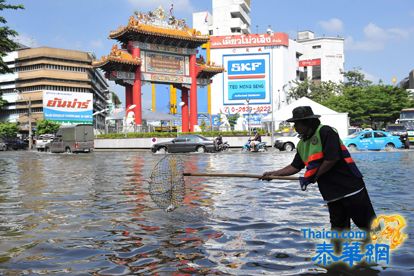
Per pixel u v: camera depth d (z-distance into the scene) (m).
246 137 41.34
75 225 5.86
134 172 14.59
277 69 77.06
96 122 105.19
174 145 31.59
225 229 5.43
